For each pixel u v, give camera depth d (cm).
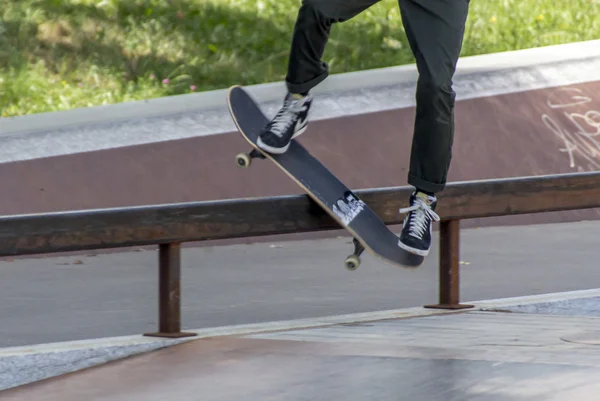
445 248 1458
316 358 1102
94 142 2366
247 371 1056
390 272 1997
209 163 2414
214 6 3178
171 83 2889
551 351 1119
